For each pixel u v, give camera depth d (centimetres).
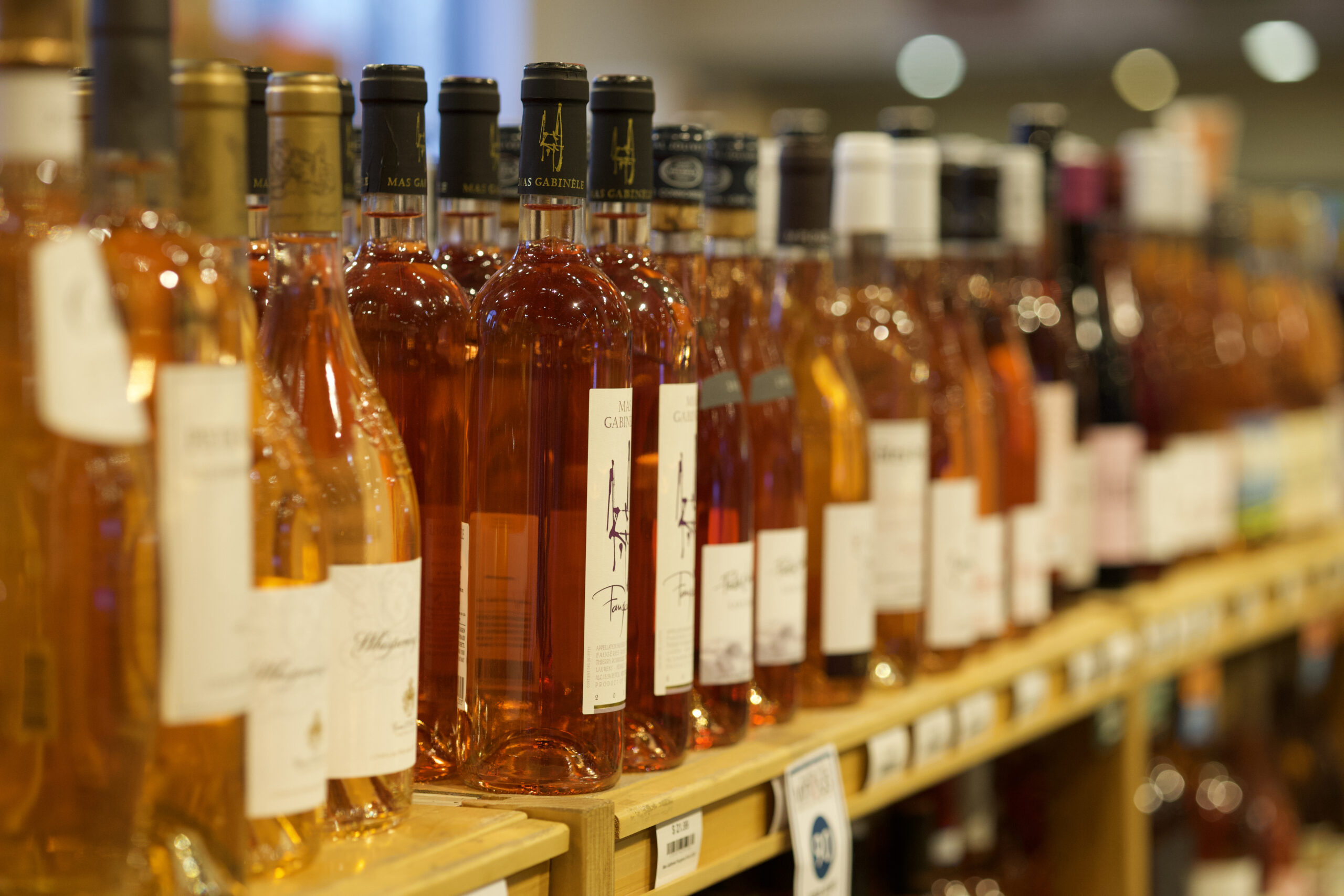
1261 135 326
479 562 77
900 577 115
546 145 75
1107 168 168
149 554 54
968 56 297
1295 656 232
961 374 124
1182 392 180
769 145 111
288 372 68
